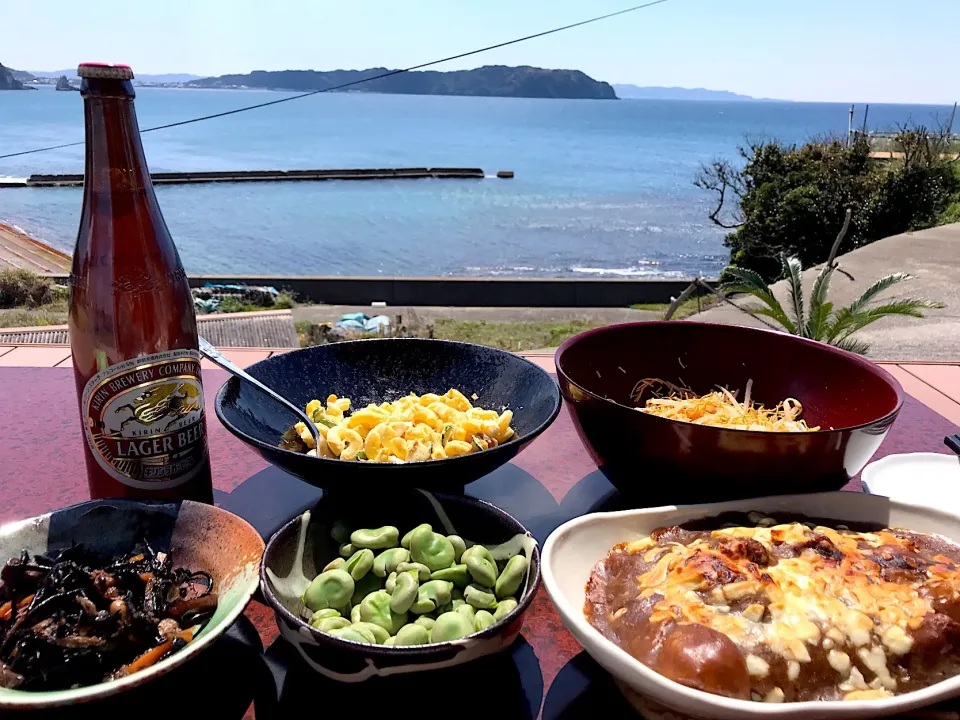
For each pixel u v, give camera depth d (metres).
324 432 1.08
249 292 14.07
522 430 1.16
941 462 1.18
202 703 0.72
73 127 73.44
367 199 38.38
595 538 0.84
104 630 0.68
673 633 0.67
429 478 0.89
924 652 0.66
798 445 0.89
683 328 1.32
